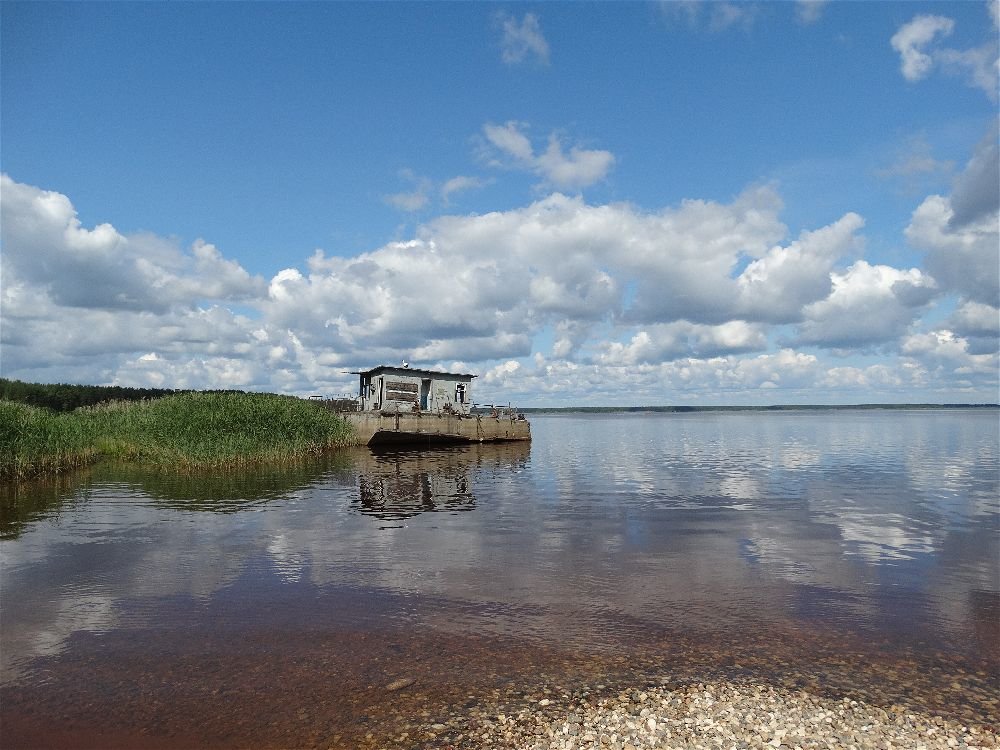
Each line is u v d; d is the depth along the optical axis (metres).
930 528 17.50
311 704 7.47
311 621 10.20
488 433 50.56
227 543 15.66
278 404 38.16
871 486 26.50
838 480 28.64
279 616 10.45
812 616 10.37
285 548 15.15
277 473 29.95
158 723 7.07
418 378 48.91
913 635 9.54
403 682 8.02
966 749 6.46
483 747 6.52
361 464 34.47
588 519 18.86
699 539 16.12
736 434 76.75
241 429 33.94
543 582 12.33
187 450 30.73
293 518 18.88
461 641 9.35
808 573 12.94
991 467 34.41
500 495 23.77
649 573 12.95
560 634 9.62
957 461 38.06
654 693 7.67
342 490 24.72
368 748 6.54
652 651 8.96
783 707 7.32
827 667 8.42
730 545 15.44
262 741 6.70
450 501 22.25
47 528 17.39
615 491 24.92
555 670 8.35
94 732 6.89
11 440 27.02
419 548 15.15
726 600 11.20
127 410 39.06
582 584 12.20
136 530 17.16
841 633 9.63
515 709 7.32
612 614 10.49
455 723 7.01
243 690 7.83
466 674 8.24
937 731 6.81
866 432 79.81
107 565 13.62
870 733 6.76
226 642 9.34
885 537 16.34
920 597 11.34
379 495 23.50
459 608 10.81
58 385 64.81
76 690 7.86
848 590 11.76
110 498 22.44
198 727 6.99
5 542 15.73
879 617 10.32
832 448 49.97
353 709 7.35
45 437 28.72
